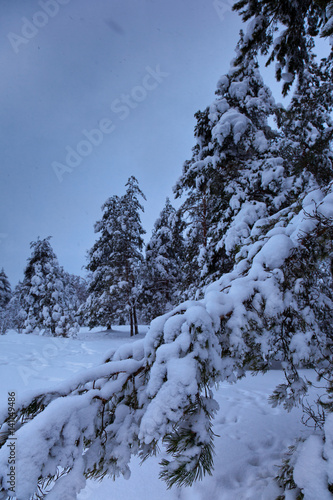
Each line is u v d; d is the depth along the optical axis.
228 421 3.75
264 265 1.87
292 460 1.51
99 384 1.48
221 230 7.56
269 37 3.27
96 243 21.56
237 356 1.57
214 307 1.54
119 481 2.57
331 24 2.37
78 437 1.14
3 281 32.75
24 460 0.96
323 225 1.80
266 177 6.31
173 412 1.12
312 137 5.40
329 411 1.46
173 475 1.14
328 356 1.90
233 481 2.47
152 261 20.92
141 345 1.70
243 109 8.91
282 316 1.81
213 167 7.86
